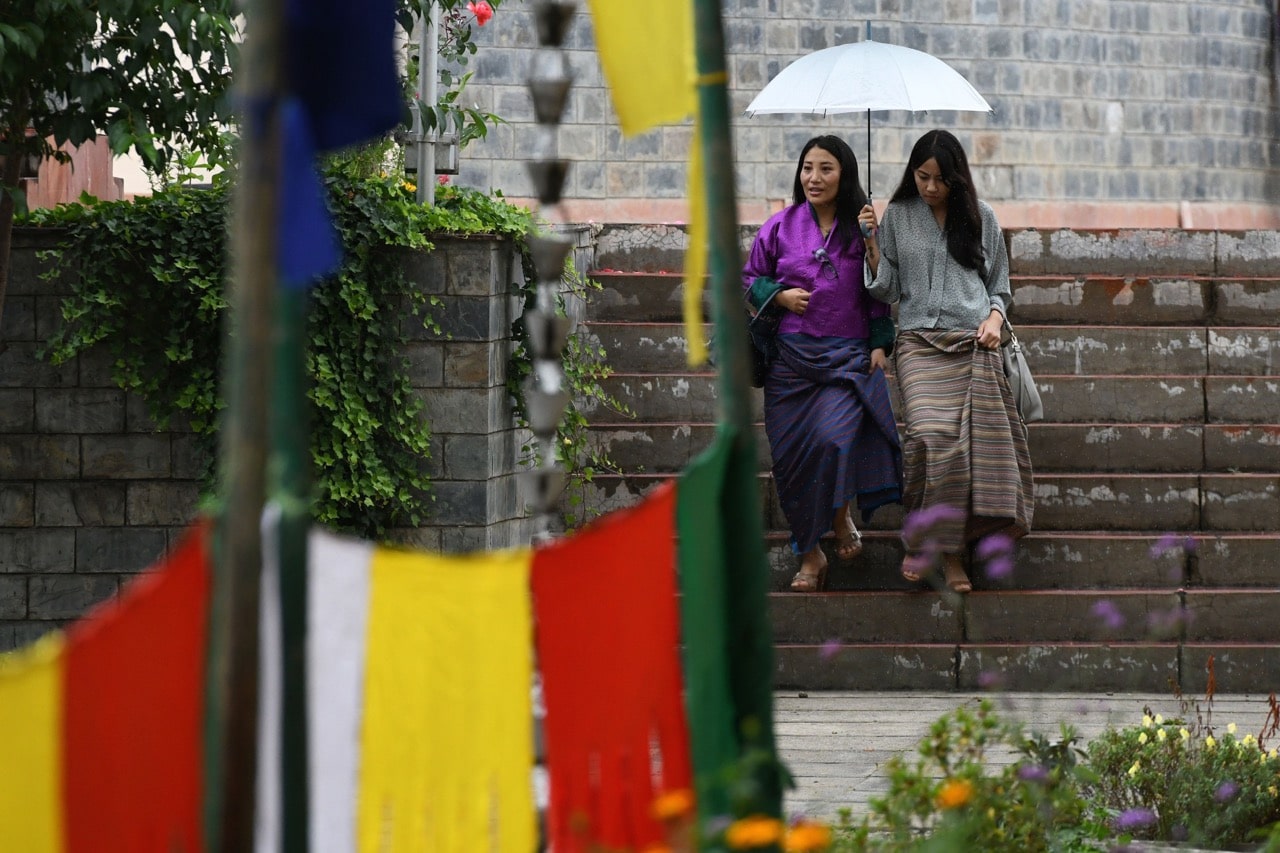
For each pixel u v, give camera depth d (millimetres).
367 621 6797
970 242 20578
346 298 19469
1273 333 24031
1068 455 22750
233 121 18188
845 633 20672
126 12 17297
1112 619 12289
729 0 32875
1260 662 20297
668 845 7363
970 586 20734
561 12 10766
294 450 6402
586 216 32156
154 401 19766
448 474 20031
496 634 7043
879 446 20531
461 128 22906
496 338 20156
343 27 6852
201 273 19453
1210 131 34906
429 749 6879
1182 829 12953
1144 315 24719
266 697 6359
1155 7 34562
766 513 22062
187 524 19953
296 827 6352
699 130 7914
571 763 7184
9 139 18562
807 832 7203
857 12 33000
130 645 6328
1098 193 34219
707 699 7629
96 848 6281
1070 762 11453
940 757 10578
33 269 19750
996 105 33625
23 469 19969
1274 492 22094
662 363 23734
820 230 20766
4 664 6477
